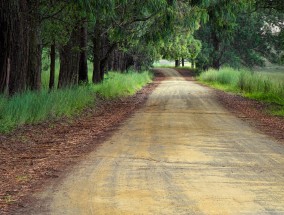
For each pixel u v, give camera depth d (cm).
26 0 1675
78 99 1936
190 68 9150
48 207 613
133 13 2198
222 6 2097
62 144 1141
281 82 2819
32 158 969
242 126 1478
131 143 1138
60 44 2303
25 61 1633
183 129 1395
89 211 591
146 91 3466
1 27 1574
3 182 763
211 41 6322
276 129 1415
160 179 759
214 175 788
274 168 846
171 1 2041
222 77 4406
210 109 2067
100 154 996
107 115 1853
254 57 6316
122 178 769
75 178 777
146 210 589
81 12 1622
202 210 586
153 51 4034
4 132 1221
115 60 5112
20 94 1580
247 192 674
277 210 584
